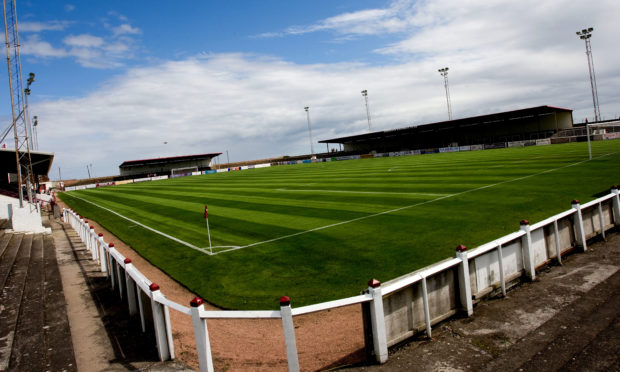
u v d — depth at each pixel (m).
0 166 33.75
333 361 5.08
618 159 25.36
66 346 5.57
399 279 5.18
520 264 6.81
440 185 22.17
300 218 16.41
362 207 17.56
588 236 8.61
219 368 5.20
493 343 4.80
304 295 8.00
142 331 6.18
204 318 4.38
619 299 5.62
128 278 6.79
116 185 72.00
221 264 10.87
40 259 11.77
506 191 17.98
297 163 92.56
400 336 4.94
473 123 65.44
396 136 84.94
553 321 5.20
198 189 37.78
